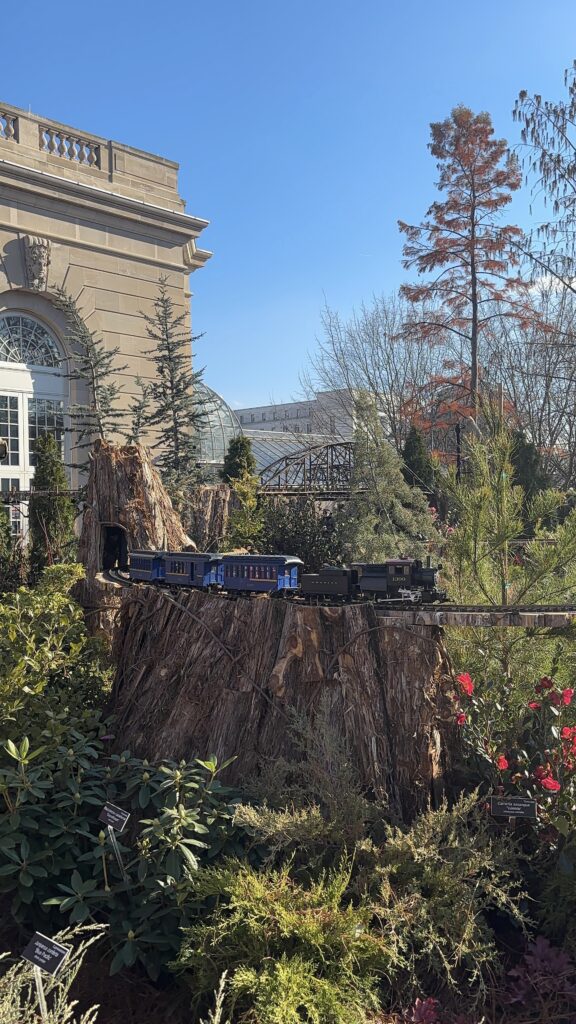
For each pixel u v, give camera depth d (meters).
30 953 3.36
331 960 3.67
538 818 4.52
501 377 30.98
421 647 4.97
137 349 21.83
